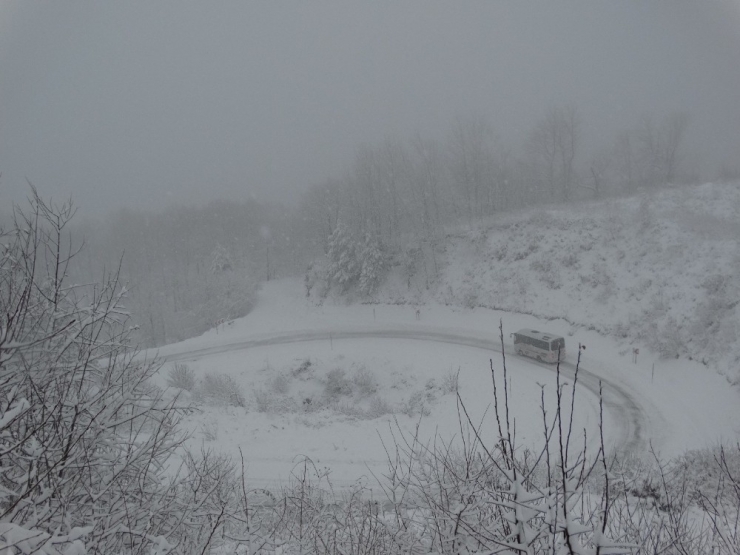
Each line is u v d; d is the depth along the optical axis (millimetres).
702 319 25938
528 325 34938
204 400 26859
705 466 10555
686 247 31938
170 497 4344
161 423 4473
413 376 30328
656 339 26922
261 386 31984
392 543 3770
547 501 2385
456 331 36812
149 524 3691
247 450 18172
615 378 25875
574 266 36844
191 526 4324
